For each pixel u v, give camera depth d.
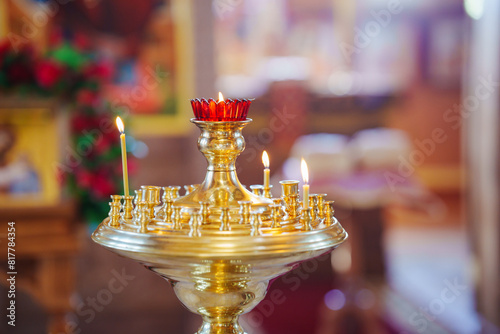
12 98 2.73
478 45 3.98
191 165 3.97
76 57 2.91
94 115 2.94
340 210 5.18
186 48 3.92
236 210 1.16
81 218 2.92
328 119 7.23
